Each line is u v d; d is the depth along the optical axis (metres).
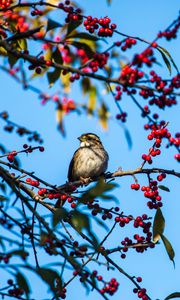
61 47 12.38
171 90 8.71
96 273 9.97
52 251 9.16
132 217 11.18
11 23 11.52
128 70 8.60
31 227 9.95
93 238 9.09
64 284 9.88
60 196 11.42
